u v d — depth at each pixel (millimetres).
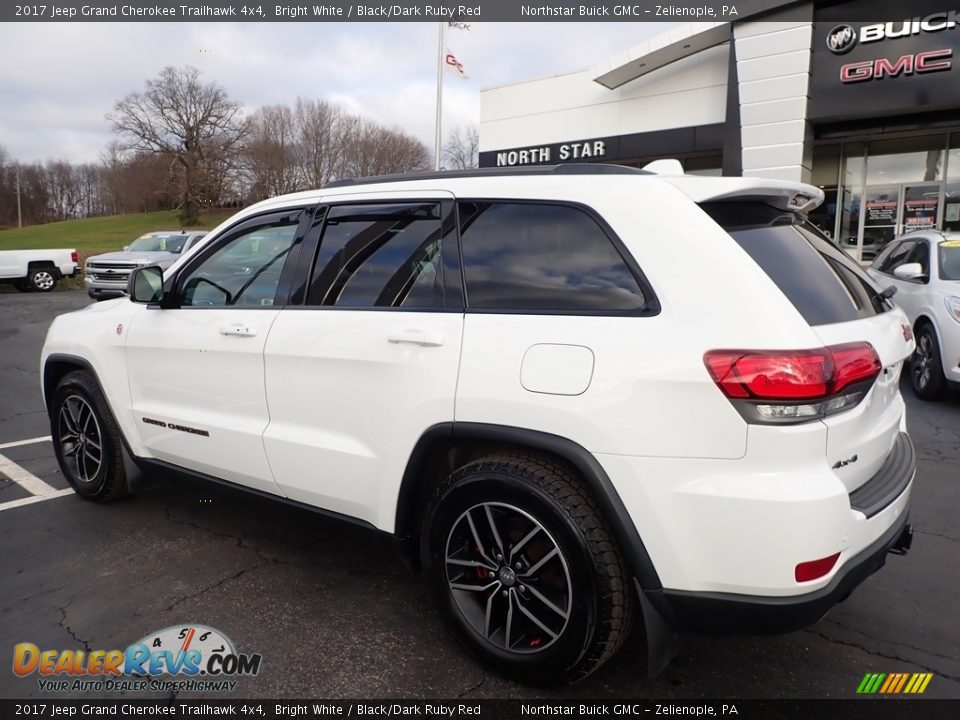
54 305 16375
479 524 2439
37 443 5418
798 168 14492
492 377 2311
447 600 2533
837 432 2033
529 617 2352
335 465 2758
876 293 2715
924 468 4719
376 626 2803
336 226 2963
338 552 3475
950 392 6969
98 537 3631
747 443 1953
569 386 2166
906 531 2521
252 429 3043
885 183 15648
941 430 5668
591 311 2240
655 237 2191
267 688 2426
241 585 3133
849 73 13758
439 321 2502
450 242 2604
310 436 2846
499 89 19203
